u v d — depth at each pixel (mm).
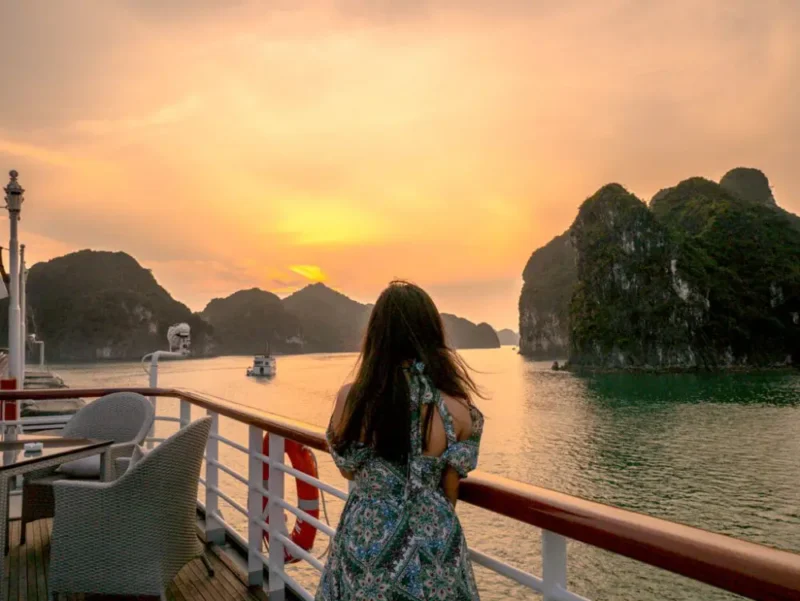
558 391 129250
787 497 49469
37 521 4469
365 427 1374
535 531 31375
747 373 152125
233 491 35750
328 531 2414
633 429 82375
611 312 175500
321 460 45625
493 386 140750
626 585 28609
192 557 3049
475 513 35719
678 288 167000
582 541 1237
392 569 1312
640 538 1101
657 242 174000
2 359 20516
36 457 3264
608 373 164125
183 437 2889
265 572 3516
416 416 1330
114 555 2814
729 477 56656
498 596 23734
